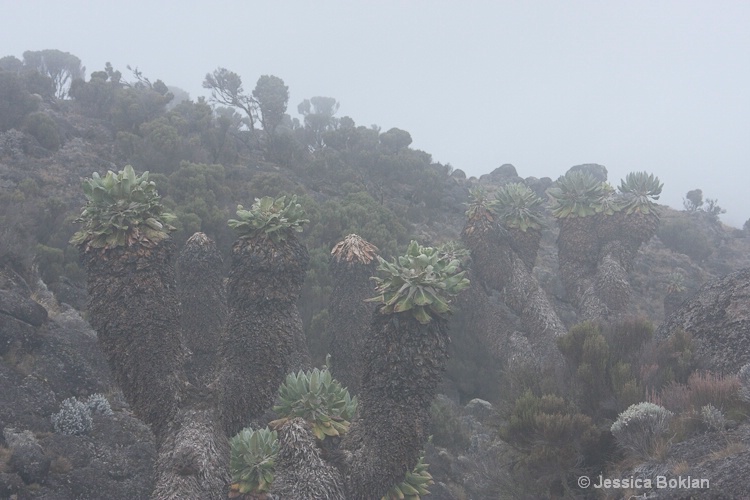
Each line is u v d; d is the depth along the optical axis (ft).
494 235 93.76
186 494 33.42
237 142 160.86
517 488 42.96
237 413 38.60
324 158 163.94
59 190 105.60
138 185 39.86
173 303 38.60
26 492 43.11
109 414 54.54
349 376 65.16
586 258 99.04
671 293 129.70
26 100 125.08
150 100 154.71
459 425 79.15
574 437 40.96
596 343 47.42
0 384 50.70
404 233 128.67
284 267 41.27
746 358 45.16
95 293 37.32
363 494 35.40
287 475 35.50
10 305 57.47
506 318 92.38
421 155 195.11
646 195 99.45
